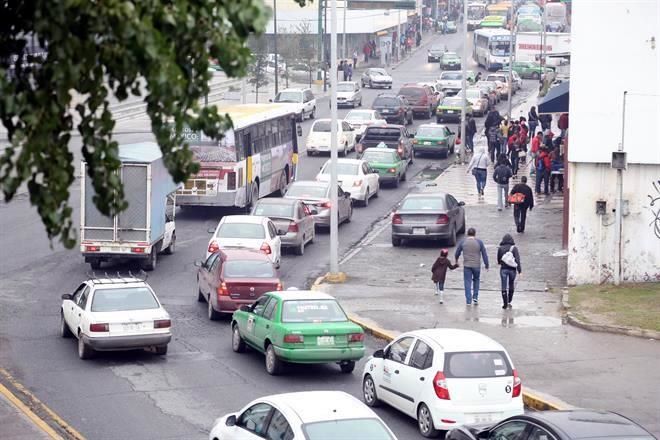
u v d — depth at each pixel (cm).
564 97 5372
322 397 2091
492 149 8012
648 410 2766
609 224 4097
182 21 1070
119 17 1011
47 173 1090
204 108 1128
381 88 13738
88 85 1105
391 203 6456
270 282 3750
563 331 3581
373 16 16100
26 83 1116
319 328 3067
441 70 15988
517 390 2542
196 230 5512
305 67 13700
